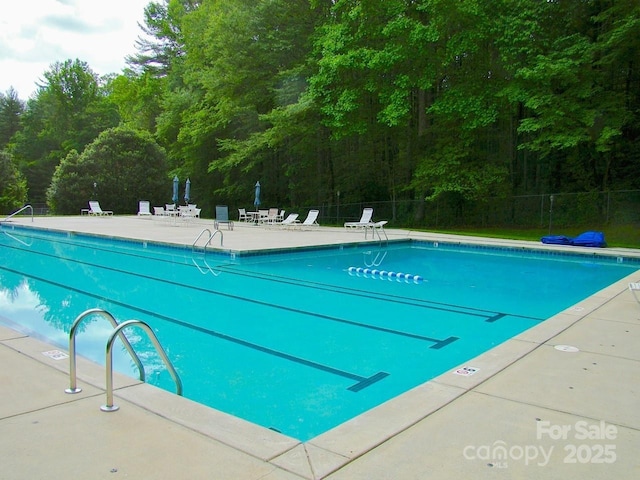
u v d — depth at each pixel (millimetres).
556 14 18328
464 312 6777
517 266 11273
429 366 4570
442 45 19766
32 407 2783
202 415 2727
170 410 2783
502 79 19422
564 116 17141
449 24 18688
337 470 2162
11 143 51438
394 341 5379
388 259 12312
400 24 18281
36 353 3777
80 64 48156
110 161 30031
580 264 11750
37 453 2254
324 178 26594
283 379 4191
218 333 5621
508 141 22766
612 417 2758
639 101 19656
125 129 31109
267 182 28016
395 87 19766
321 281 8977
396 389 3982
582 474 2141
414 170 22344
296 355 4859
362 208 24141
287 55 23672
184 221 21516
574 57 17078
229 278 9156
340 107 19844
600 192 19266
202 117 25922
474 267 11039
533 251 13148
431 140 22641
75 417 2658
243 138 26438
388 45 18906
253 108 24719
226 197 29609
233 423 2639
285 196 28453
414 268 10836
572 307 5777
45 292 7734
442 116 20562
